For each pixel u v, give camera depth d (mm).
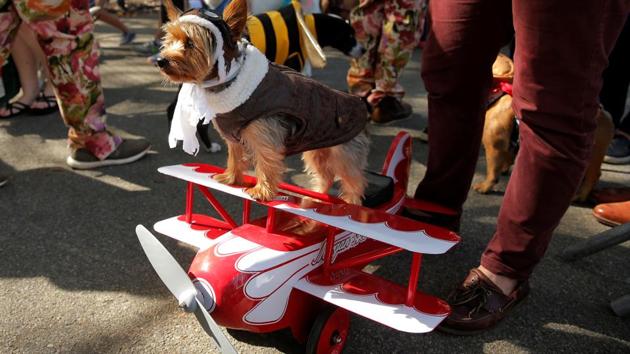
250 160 2400
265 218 2260
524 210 2072
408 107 5148
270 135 2039
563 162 1938
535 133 1950
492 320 2227
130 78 6117
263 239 1996
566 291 2562
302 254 1960
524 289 2328
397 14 4473
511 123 3383
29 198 3307
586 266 2787
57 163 3836
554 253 2900
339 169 2504
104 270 2598
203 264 1854
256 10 3459
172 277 1771
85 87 3508
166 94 5590
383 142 4480
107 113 4918
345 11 5613
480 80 2416
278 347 2100
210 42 1874
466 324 2186
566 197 2025
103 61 6820
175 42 1939
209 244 2137
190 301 1705
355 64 4957
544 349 2166
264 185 2092
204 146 4223
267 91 2014
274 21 3180
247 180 2322
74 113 3543
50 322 2225
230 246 1936
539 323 2322
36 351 2062
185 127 2119
